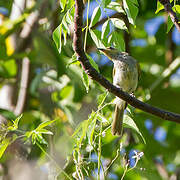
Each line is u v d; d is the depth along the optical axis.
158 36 15.12
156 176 11.91
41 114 11.89
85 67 7.22
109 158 10.15
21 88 12.45
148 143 12.63
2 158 10.23
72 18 7.31
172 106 13.44
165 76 12.97
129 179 11.86
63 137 9.16
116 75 10.39
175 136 14.00
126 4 7.24
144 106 7.57
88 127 7.79
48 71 12.32
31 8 13.04
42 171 10.02
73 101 11.54
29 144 10.37
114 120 9.23
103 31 7.28
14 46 13.38
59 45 7.38
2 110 10.77
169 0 8.00
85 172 8.29
